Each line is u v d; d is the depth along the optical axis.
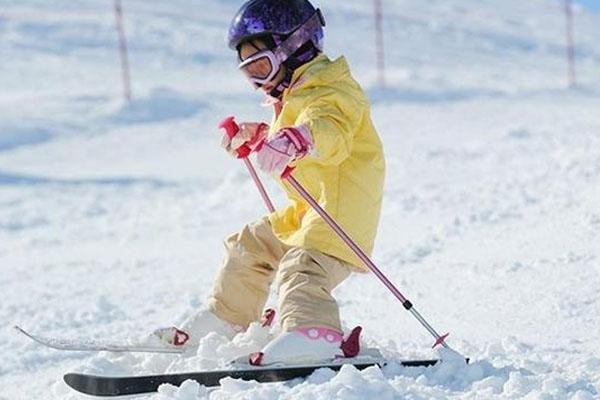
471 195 22.48
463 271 14.86
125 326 14.40
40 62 87.75
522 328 11.52
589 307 11.90
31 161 50.88
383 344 10.56
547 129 37.97
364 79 80.56
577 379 8.80
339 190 9.80
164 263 20.95
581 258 13.98
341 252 9.62
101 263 21.81
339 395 8.18
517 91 74.19
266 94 10.15
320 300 9.47
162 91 70.56
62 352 13.05
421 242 17.83
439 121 55.91
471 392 8.56
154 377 9.05
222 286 10.40
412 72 85.56
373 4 133.00
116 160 50.03
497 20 135.50
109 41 97.12
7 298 18.03
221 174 41.38
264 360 9.19
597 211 16.45
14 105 66.94
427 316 12.75
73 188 37.69
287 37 9.82
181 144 54.72
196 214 28.84
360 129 10.04
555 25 137.62
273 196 28.84
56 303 17.12
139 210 31.53
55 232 28.58
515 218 18.33
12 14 104.81
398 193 25.38
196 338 10.26
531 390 8.55
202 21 110.06
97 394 9.09
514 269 14.20
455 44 114.56
